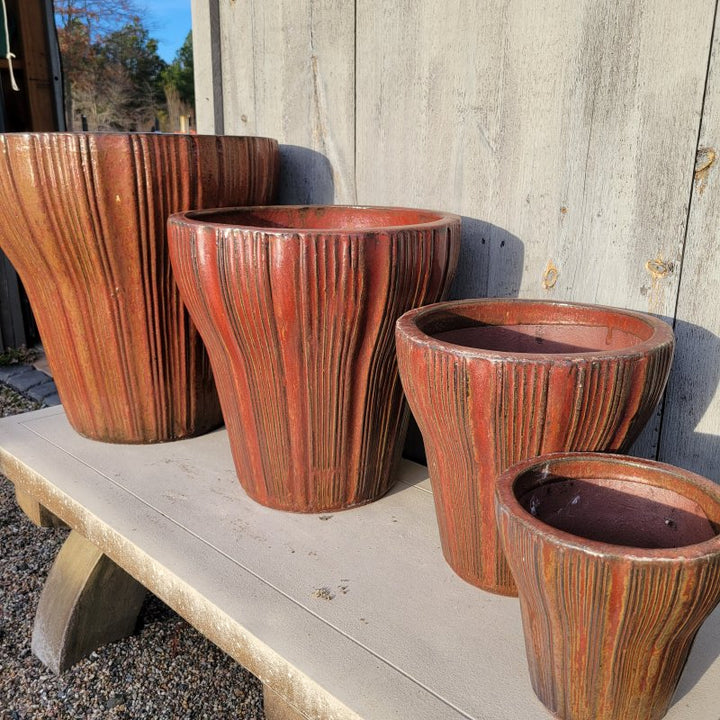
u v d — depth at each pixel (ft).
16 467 4.19
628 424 2.49
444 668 2.43
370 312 3.03
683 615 1.85
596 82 3.27
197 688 4.00
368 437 3.43
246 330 3.06
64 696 3.95
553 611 2.00
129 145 3.52
